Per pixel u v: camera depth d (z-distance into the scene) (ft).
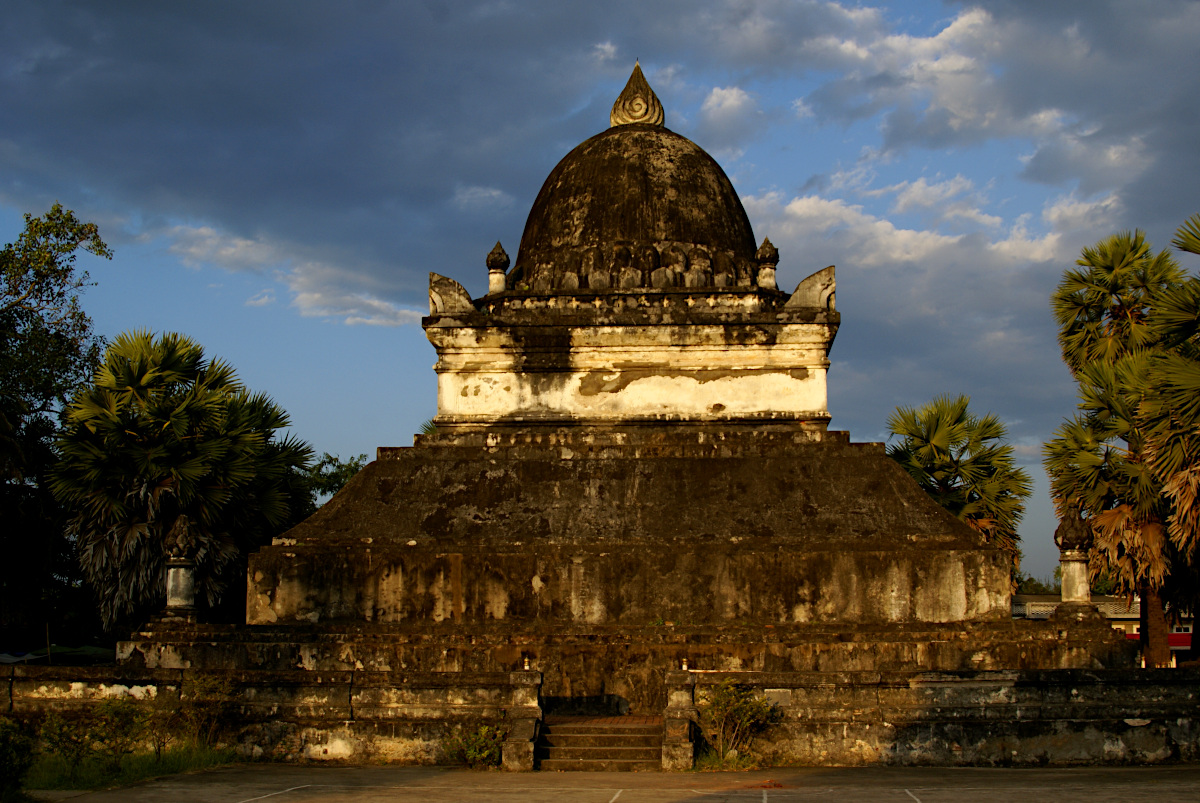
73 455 84.84
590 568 68.95
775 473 74.18
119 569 84.64
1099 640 63.62
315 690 59.06
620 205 86.79
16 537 104.88
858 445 75.72
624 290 82.02
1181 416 66.28
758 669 63.72
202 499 85.87
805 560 68.39
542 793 46.19
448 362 80.84
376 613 69.05
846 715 57.06
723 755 55.98
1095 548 83.30
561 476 74.69
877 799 43.68
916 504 71.92
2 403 101.91
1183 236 69.92
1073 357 97.81
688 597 68.28
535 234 89.86
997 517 99.96
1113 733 56.95
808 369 79.56
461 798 44.78
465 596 68.95
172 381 90.68
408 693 58.85
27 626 109.19
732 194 91.50
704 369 80.02
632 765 55.11
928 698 57.47
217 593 87.25
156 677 60.49
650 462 75.20
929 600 67.46
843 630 64.69
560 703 63.82
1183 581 86.99
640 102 94.53
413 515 72.84
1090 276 96.99
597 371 80.33
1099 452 83.61
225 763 57.41
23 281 116.57
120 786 48.62
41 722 60.18
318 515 73.31
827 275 81.15
